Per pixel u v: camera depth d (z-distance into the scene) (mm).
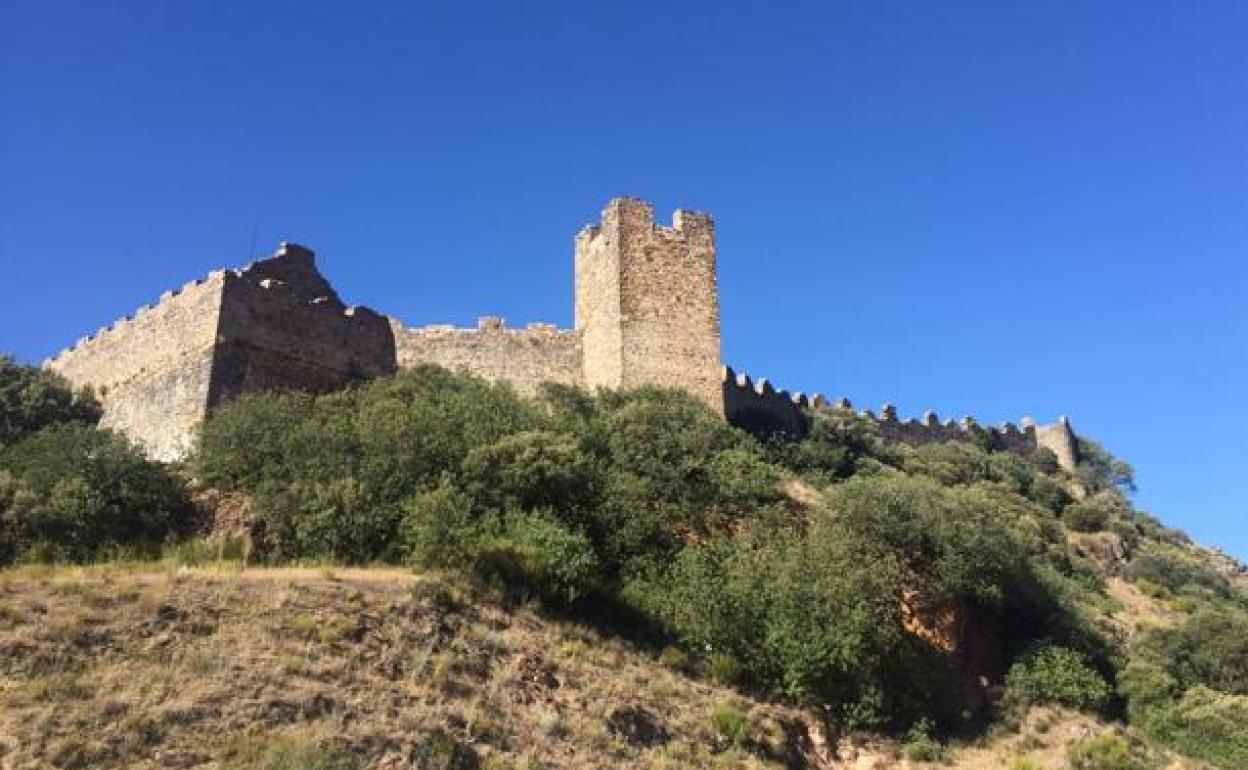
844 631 40156
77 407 53000
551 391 57062
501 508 41438
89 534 38719
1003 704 44938
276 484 41250
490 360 62375
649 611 40625
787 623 40188
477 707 31328
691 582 41062
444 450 43031
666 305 61438
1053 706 45906
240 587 33625
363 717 29281
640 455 48719
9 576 33156
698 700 36688
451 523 38625
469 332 62969
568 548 39125
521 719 31812
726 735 35406
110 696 27438
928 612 46250
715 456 51062
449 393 51156
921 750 39406
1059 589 53812
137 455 42500
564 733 31969
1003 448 97938
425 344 62375
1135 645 55281
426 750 28688
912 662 42188
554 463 42469
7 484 39250
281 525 39781
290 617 32375
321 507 39812
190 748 26578
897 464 78688
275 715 28328
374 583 35750
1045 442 102000
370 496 40562
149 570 35500
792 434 74812
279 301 52688
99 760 25562
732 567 42594
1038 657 47625
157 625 30625
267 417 44688
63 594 31406
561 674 34688
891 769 38312
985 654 47969
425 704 30609
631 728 33594
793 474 65062
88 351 56625
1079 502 88188
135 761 25812
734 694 38125
